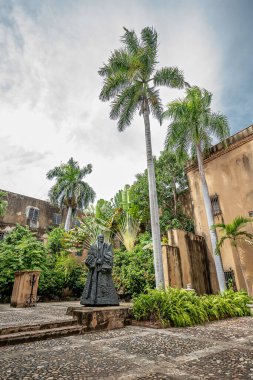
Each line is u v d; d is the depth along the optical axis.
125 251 16.50
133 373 2.99
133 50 14.15
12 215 23.67
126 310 6.90
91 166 28.41
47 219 26.03
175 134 14.50
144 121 13.73
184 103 14.59
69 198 26.58
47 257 17.52
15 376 2.88
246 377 2.77
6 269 14.38
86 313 5.99
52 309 9.96
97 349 4.19
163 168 19.44
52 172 27.19
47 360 3.55
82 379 2.79
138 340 4.87
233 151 15.43
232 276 13.34
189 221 17.77
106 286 7.41
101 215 19.08
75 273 18.06
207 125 13.51
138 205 18.14
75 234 18.94
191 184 17.45
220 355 3.71
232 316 8.51
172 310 6.63
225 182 15.38
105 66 14.16
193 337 5.10
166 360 3.51
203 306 7.63
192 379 2.76
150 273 13.47
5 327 4.86
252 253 12.92
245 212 13.97
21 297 11.14
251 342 4.56
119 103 14.03
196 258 14.09
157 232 11.28
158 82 14.25
